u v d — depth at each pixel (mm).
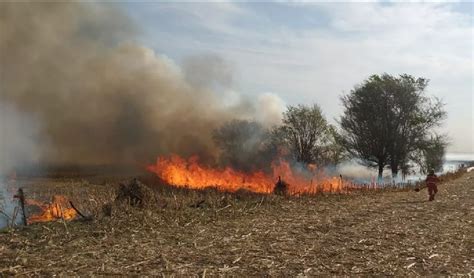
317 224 13875
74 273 8086
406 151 45125
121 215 13664
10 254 9438
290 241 11211
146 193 15672
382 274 8414
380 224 14148
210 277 8008
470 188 30188
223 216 15180
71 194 21328
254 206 17750
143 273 8133
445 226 13906
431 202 21266
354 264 9078
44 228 12000
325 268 8742
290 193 22812
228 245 10617
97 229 12125
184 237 11531
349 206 19016
